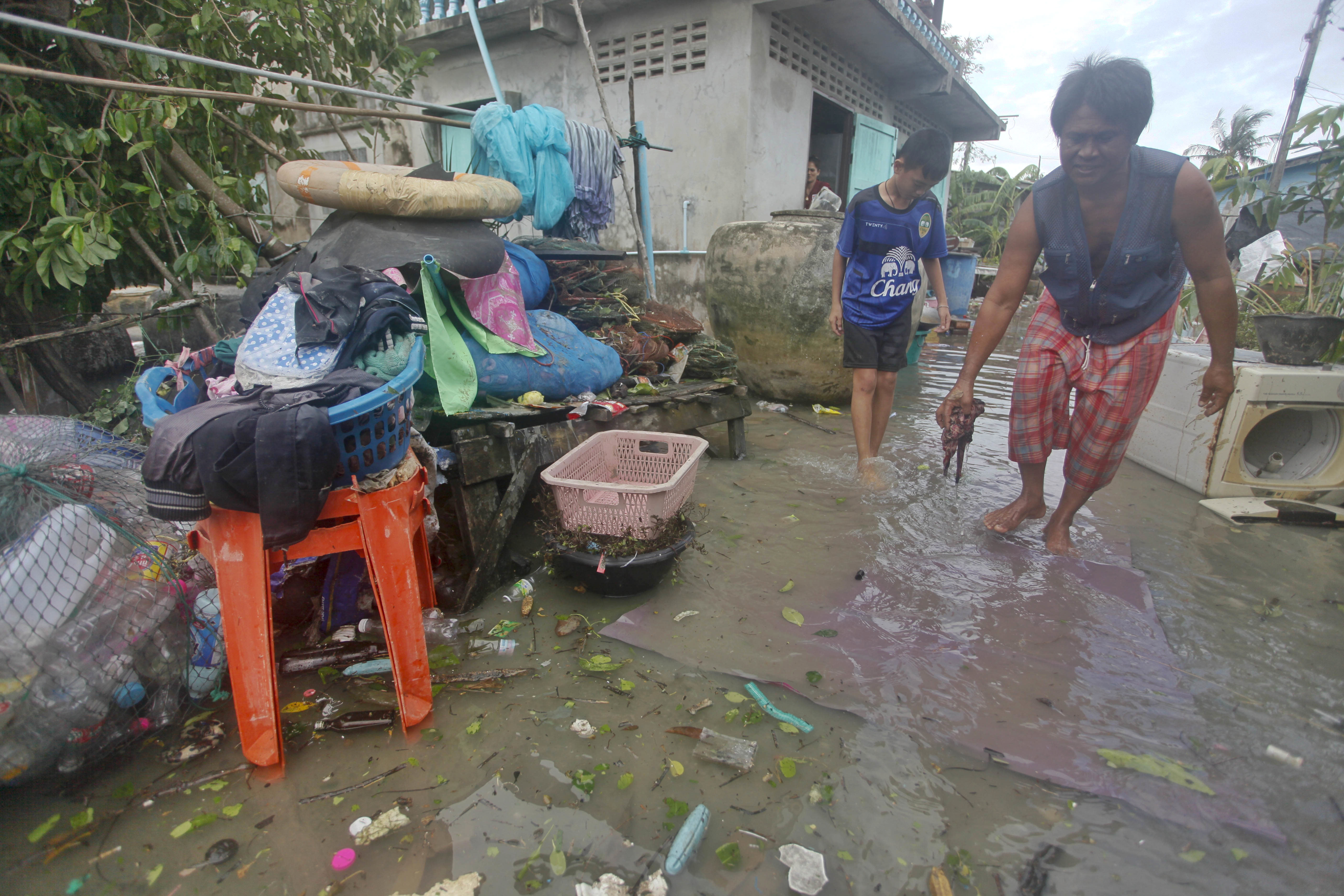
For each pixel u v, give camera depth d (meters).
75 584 1.78
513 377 3.10
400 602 1.95
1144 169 2.38
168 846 1.59
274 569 2.31
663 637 2.38
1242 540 3.17
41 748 1.68
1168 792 1.71
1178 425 3.90
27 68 2.61
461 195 2.88
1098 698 2.06
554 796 1.71
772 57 6.54
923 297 6.43
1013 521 3.13
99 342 4.52
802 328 5.30
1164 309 2.60
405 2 4.80
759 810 1.67
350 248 2.80
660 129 6.76
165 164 3.77
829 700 2.05
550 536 2.62
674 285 6.96
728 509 3.49
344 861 1.54
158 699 1.95
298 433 1.60
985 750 1.85
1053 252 2.63
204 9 3.63
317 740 1.92
